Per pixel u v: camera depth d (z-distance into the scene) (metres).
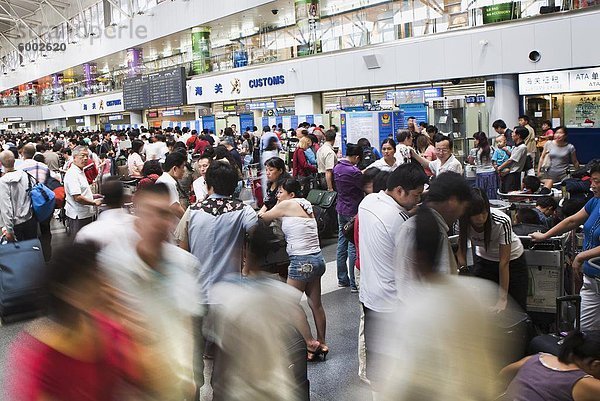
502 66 12.85
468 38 13.47
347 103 17.77
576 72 11.71
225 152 6.77
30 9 41.69
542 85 12.32
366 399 3.75
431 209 2.38
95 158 11.31
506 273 3.58
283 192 4.41
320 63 18.00
